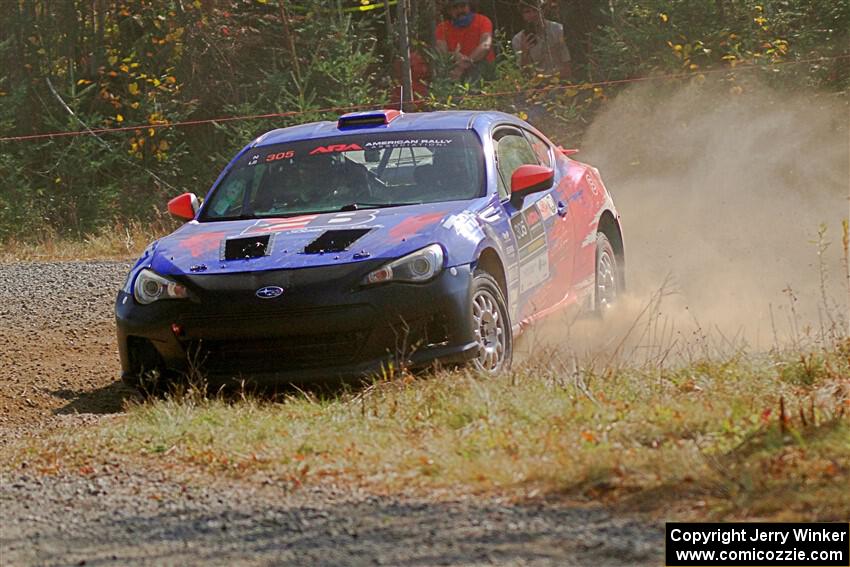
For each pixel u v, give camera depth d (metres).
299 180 32.03
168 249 29.36
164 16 76.44
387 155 32.12
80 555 16.88
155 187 73.38
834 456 18.42
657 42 69.50
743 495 16.97
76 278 49.97
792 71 66.31
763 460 18.39
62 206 71.56
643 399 23.78
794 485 17.20
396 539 16.64
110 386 32.84
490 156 31.95
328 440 22.41
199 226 31.25
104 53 77.69
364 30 78.50
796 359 26.62
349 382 27.02
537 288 31.80
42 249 64.06
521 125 35.28
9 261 60.59
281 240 28.62
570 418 22.28
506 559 15.46
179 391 27.22
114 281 49.00
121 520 18.58
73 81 74.56
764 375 25.41
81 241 67.25
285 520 17.98
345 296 26.98
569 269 34.09
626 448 20.11
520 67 72.44
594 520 16.86
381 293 27.03
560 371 27.05
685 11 69.25
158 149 73.94
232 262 28.14
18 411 30.19
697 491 17.62
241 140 71.75
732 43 68.31
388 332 27.05
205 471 21.44
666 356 28.53
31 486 21.11
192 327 27.64
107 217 70.75
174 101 74.62
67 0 77.75
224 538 17.30
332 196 31.38
